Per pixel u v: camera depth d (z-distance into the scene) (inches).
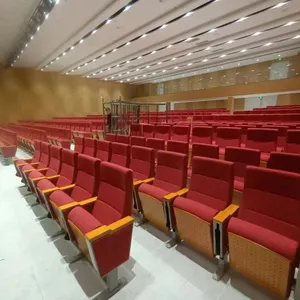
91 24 295.7
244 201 65.9
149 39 370.0
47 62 503.5
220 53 448.1
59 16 278.1
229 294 58.4
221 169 73.7
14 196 129.3
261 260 52.6
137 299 57.6
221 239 61.2
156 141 130.0
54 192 83.5
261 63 536.4
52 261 73.2
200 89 623.2
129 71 614.9
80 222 60.4
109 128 238.7
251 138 140.5
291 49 431.2
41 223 98.2
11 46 399.2
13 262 72.8
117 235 57.7
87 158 86.4
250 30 327.6
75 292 60.4
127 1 241.1
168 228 81.3
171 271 67.2
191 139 179.6
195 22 303.9
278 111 320.2
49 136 273.3
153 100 750.5
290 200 56.9
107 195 72.0
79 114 682.8
